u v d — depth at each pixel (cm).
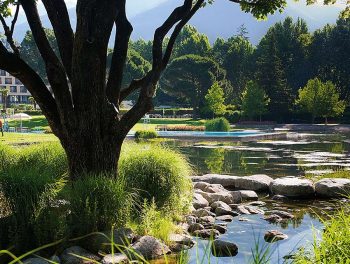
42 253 577
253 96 5106
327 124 5038
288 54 6762
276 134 3291
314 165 1634
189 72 6134
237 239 675
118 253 571
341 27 6481
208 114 5500
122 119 757
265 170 1514
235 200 980
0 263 543
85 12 691
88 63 712
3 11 945
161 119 5441
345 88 6194
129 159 838
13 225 588
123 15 795
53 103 755
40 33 715
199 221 782
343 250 325
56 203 647
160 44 767
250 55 7219
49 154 978
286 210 895
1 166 866
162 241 630
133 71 6806
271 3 868
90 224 614
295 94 6512
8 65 686
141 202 762
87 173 737
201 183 1090
